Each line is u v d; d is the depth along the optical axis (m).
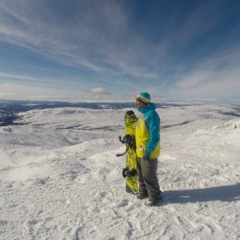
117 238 3.23
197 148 9.85
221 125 25.11
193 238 3.18
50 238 3.26
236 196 4.37
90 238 3.25
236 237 3.15
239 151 8.80
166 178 5.44
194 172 5.95
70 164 7.40
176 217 3.73
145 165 4.07
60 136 46.69
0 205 4.32
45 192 4.97
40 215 3.94
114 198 4.52
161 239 3.18
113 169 6.36
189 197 4.41
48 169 6.76
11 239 3.24
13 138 30.61
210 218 3.66
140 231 3.39
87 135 61.56
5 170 7.94
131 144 4.33
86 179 5.80
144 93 3.98
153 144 3.89
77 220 3.74
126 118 4.43
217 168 6.45
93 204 4.30
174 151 9.66
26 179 6.09
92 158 8.70
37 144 29.19
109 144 15.98
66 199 4.57
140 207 4.13
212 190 4.68
